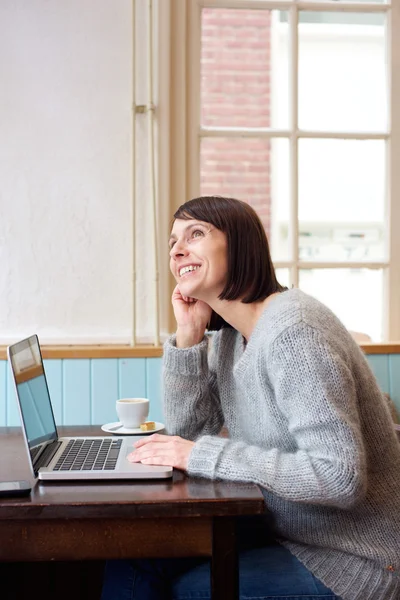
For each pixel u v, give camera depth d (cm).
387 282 239
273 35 239
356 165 240
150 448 113
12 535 95
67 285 216
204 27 236
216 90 238
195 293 125
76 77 216
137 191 219
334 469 98
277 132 236
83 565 192
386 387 214
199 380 138
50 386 206
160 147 220
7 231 214
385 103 240
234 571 95
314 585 110
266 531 132
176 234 127
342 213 241
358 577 106
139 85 219
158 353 209
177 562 125
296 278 238
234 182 260
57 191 216
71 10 216
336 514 109
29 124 215
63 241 216
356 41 239
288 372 103
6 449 134
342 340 110
